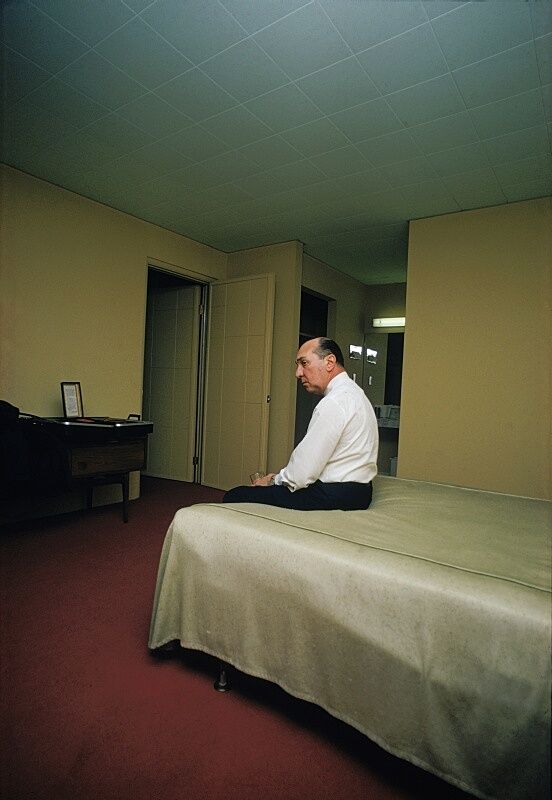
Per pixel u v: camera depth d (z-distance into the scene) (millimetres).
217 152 2873
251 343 4488
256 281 4461
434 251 3738
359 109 2385
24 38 1951
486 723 941
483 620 977
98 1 1754
